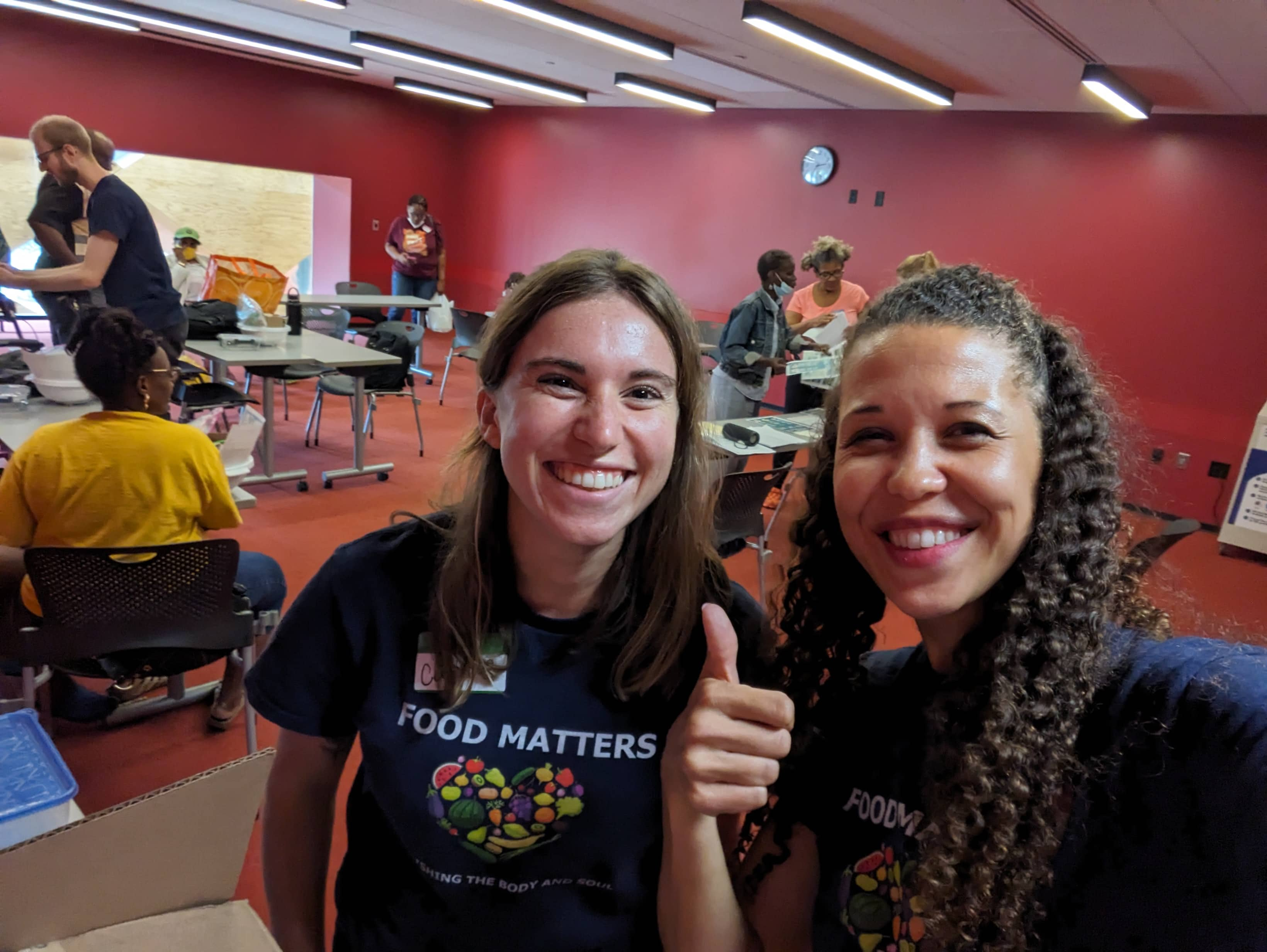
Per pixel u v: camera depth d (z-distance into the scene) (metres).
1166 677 0.62
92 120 7.89
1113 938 0.58
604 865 0.87
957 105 6.28
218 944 0.69
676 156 8.64
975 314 0.67
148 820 0.64
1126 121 5.65
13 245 7.94
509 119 10.22
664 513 0.86
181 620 1.95
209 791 0.66
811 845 0.84
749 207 8.09
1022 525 0.66
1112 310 5.89
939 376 0.64
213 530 2.20
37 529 1.93
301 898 0.98
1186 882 0.56
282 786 0.95
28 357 2.93
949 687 0.73
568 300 0.76
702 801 0.73
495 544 0.85
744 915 0.86
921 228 6.87
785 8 4.22
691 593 0.86
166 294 3.64
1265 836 0.53
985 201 6.46
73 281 3.33
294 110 9.25
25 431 2.58
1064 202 6.03
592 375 0.74
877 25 4.24
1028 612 0.67
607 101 8.66
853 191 7.28
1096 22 3.56
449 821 0.84
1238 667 0.60
